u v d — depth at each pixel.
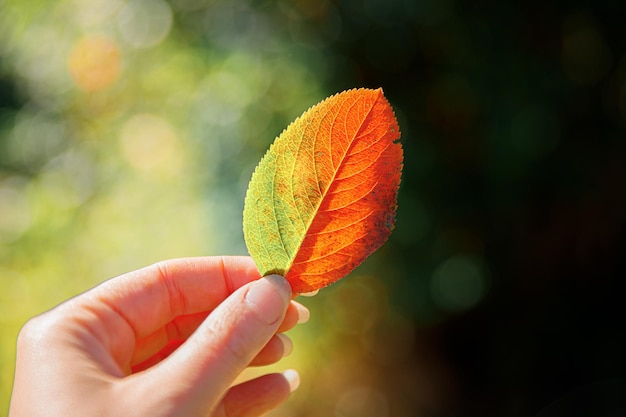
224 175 0.60
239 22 0.60
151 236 0.66
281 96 0.58
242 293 0.30
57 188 0.75
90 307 0.33
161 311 0.35
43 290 0.69
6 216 0.77
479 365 0.68
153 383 0.29
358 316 0.66
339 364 0.67
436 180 0.58
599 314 0.61
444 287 0.60
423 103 0.59
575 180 0.56
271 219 0.29
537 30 0.54
